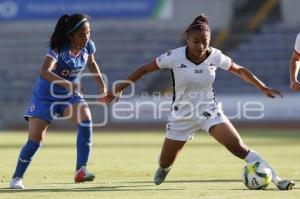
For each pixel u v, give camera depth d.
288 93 88.31
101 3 101.12
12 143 59.44
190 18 103.81
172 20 104.62
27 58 105.25
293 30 102.31
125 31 105.25
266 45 101.50
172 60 24.33
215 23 103.06
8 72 104.25
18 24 106.75
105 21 105.62
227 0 103.06
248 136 66.19
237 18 103.44
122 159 41.50
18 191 24.12
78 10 101.69
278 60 100.38
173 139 25.09
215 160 40.03
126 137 67.62
